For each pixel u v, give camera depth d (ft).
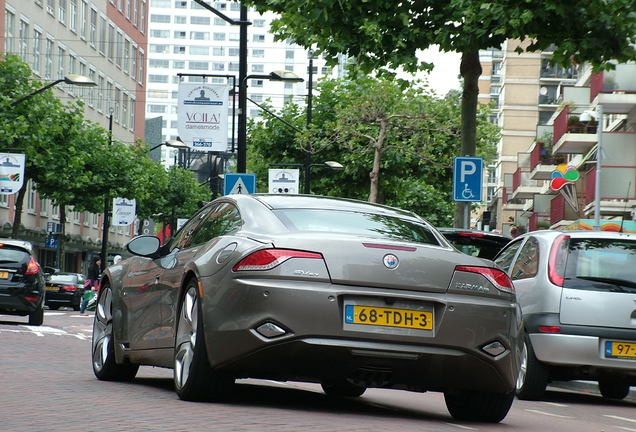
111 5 367.66
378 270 34.17
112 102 371.56
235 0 92.73
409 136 187.11
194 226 41.70
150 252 42.68
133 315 44.34
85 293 187.21
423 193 298.56
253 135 236.84
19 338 87.40
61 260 266.36
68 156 210.38
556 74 462.19
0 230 269.44
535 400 56.85
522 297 58.08
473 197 92.53
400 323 34.12
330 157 228.63
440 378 34.83
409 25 88.69
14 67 199.52
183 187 382.63
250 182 123.65
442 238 38.06
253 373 34.71
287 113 235.20
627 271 56.08
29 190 295.48
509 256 62.69
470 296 35.04
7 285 115.65
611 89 213.66
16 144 198.70
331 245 34.45
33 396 39.14
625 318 55.31
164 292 40.52
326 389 47.91
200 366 35.68
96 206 235.61
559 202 260.01
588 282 55.83
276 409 35.76
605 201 214.28
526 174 358.64
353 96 181.78
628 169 210.38
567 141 268.00
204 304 35.37
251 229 36.47
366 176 222.48
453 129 196.95
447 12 87.81
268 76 138.92
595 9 86.99
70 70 325.83
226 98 125.70
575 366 55.52
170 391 42.57
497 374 35.37
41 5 297.74
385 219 38.06
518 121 463.83
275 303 33.65
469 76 94.32
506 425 38.37
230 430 29.01
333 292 33.71
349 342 33.63
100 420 31.12
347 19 87.86
